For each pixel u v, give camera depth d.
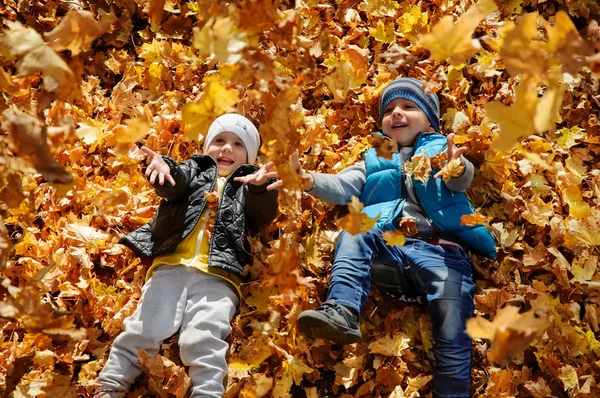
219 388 1.69
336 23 2.65
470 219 1.86
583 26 2.64
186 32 2.66
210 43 1.08
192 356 1.73
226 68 1.14
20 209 2.02
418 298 1.97
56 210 2.16
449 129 2.34
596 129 2.41
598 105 2.48
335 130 2.40
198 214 1.96
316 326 1.69
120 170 2.28
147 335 1.77
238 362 1.64
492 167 2.22
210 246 1.91
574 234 2.08
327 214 2.21
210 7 1.13
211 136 2.18
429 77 2.35
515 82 2.42
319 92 2.50
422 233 1.99
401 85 2.25
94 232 2.06
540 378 1.84
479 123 2.35
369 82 2.53
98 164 2.32
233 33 1.09
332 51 2.51
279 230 2.11
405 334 1.92
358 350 1.91
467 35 1.04
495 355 1.02
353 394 1.86
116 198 1.44
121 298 1.97
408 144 2.21
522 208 2.19
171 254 1.92
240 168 2.06
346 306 1.78
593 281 2.03
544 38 2.43
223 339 1.81
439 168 2.03
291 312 1.91
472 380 1.90
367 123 2.41
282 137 1.20
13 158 1.19
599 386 1.82
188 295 1.87
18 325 1.90
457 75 2.41
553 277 2.10
